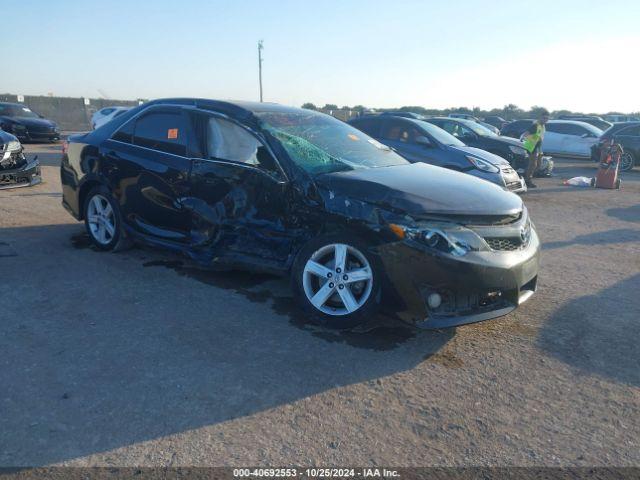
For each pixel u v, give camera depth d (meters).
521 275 3.48
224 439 2.51
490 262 3.31
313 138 4.36
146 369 3.09
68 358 3.19
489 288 3.33
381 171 4.02
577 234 6.92
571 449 2.52
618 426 2.71
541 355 3.44
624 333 3.81
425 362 3.30
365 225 3.41
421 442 2.54
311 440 2.52
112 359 3.20
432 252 3.22
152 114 4.89
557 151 18.31
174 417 2.65
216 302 4.11
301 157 3.98
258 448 2.45
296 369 3.16
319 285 3.82
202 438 2.51
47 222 6.55
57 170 11.37
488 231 3.41
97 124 22.67
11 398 2.76
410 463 2.39
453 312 3.38
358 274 3.48
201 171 4.30
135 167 4.78
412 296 3.30
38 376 2.98
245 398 2.84
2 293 4.14
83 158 5.31
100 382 2.94
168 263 5.01
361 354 3.37
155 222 4.74
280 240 3.92
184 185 4.41
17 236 5.81
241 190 4.07
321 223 3.65
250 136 4.17
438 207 3.35
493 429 2.65
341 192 3.58
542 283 4.87
